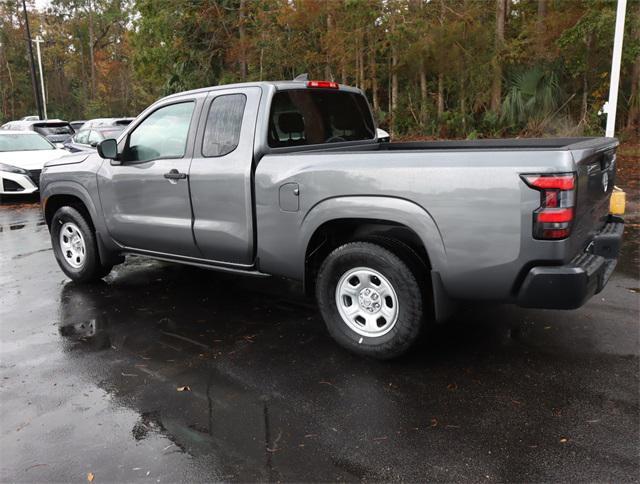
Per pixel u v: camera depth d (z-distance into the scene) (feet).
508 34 61.21
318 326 15.25
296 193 13.37
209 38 71.67
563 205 10.58
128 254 18.24
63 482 9.05
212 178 14.88
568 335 13.85
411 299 12.15
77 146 46.44
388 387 11.73
